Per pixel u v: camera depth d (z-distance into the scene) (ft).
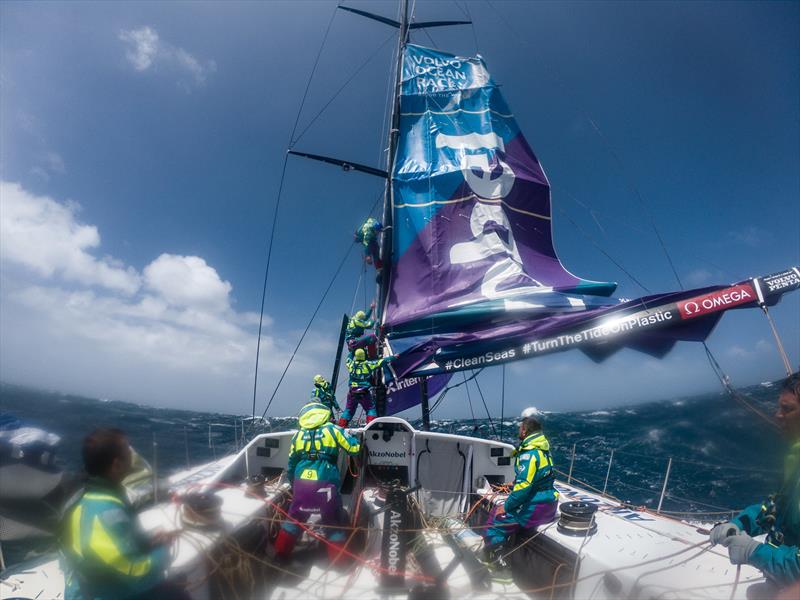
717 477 41.24
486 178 24.59
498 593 11.68
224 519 10.56
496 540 12.59
